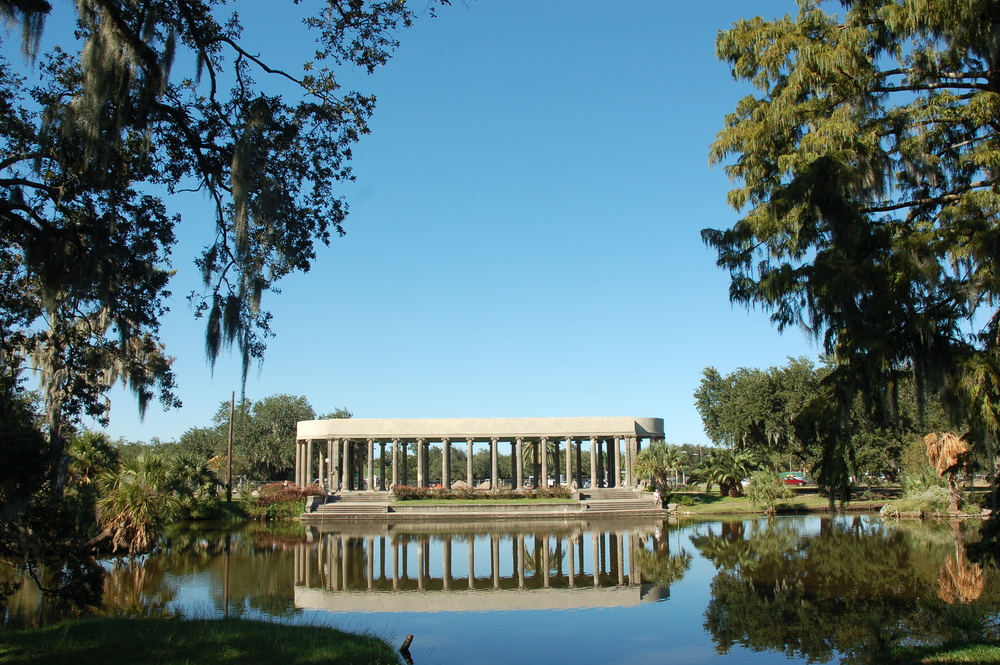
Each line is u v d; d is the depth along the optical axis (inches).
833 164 419.8
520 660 503.2
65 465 885.2
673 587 792.9
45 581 692.7
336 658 415.5
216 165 507.2
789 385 2240.4
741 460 2190.0
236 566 969.5
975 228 414.0
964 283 418.6
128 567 956.6
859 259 438.6
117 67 408.2
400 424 2246.6
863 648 499.5
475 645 546.9
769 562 941.8
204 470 1808.6
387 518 1808.6
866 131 458.9
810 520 1600.6
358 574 908.0
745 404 2310.5
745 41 530.6
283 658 409.4
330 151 546.9
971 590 695.1
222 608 676.7
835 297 426.6
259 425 3100.4
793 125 493.4
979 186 461.4
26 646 418.9
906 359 431.5
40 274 479.2
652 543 1215.6
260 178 471.2
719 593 745.0
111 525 1016.2
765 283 478.0
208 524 1708.9
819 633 552.1
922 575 792.9
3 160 480.1
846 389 448.5
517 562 1015.0
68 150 463.8
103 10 408.8
